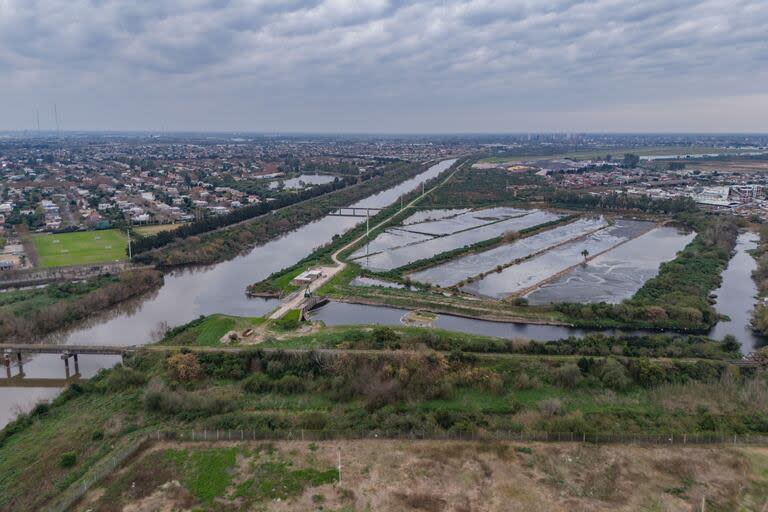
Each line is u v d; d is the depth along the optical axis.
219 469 101.75
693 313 184.50
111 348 160.75
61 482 98.94
